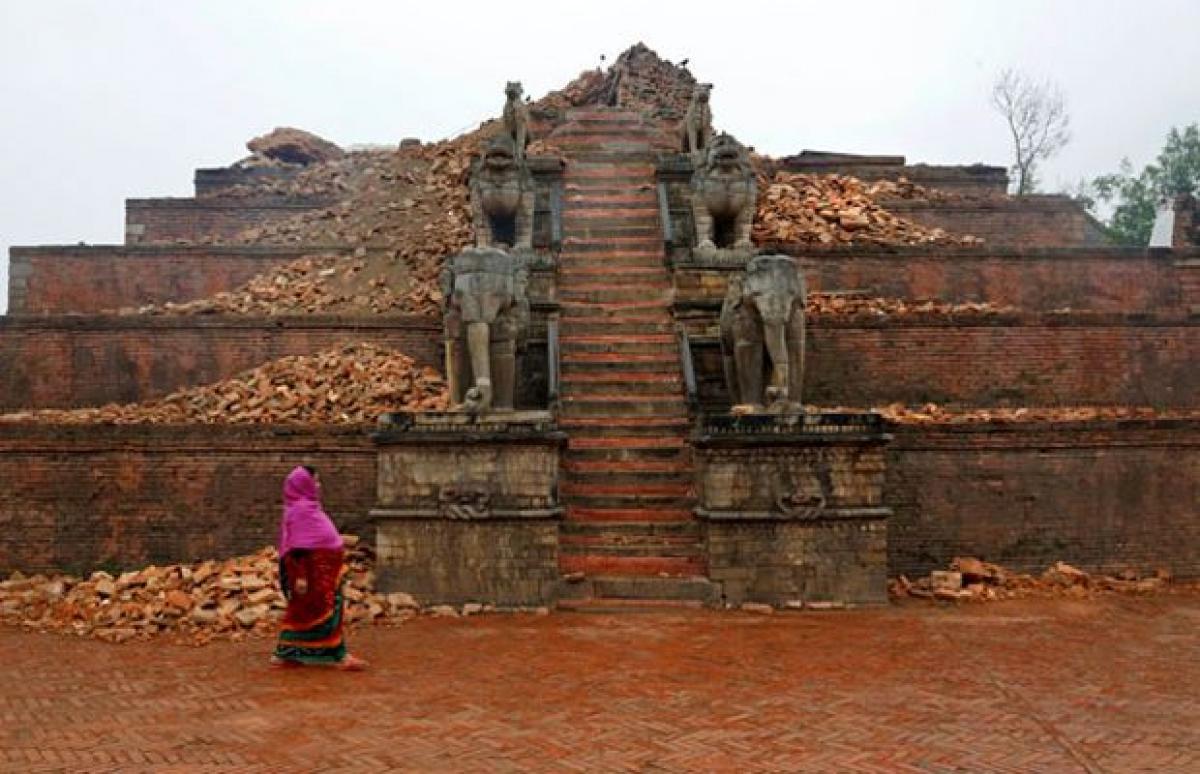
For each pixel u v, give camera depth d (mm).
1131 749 7238
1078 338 18125
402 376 17578
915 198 25641
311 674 9633
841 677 9477
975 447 15867
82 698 8711
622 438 16016
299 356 18500
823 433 13477
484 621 12547
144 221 26000
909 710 8297
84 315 18766
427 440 13445
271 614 12164
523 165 19938
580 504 14828
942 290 20438
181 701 8594
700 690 8969
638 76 35469
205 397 17359
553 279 18688
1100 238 25312
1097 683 9250
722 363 17453
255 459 15562
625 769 6789
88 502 15438
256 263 21828
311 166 30984
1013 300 20375
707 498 13555
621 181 23172
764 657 10375
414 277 21438
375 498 15492
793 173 27828
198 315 18891
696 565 13828
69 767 6777
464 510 13297
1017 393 18016
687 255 19266
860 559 13469
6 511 15391
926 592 14469
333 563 10008
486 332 13797
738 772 6730
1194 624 12328
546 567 13328
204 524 15453
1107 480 16016
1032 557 15797
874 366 17969
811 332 17969
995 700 8617
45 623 12266
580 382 16906
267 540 15422
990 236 24344
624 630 11867
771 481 13492
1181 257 20422
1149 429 16078
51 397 18312
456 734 7582
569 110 31141
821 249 20422
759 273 14070
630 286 19172
